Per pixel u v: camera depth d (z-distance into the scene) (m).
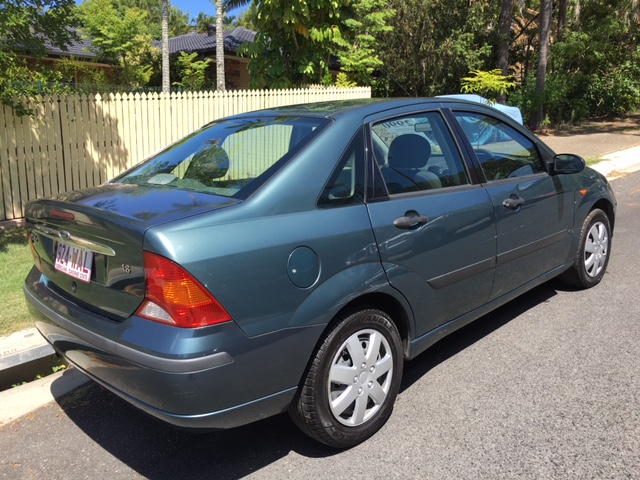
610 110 23.66
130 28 21.97
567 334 4.21
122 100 9.27
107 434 3.24
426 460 2.84
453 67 20.94
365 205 3.00
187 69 23.55
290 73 14.70
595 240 5.00
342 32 14.88
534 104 20.61
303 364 2.68
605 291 5.03
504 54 20.58
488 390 3.47
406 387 3.57
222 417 2.48
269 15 13.27
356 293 2.83
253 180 2.80
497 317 4.61
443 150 3.59
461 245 3.45
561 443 2.91
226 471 2.86
